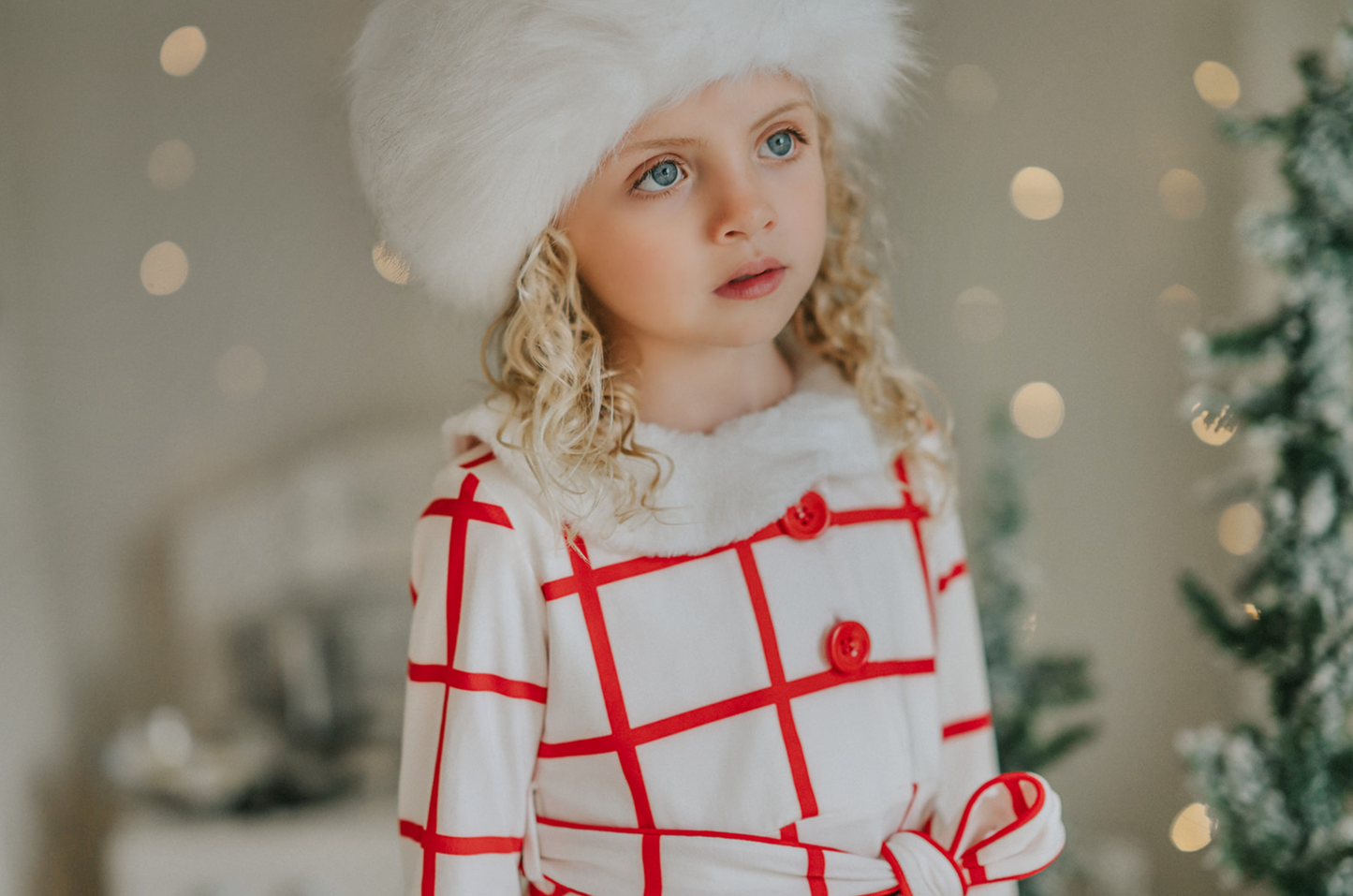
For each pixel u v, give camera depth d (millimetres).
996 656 1445
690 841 639
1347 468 1103
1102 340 1854
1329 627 1102
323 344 2125
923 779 718
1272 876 1113
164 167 2105
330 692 2006
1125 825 1870
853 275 775
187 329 2135
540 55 564
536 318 632
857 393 761
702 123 585
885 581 723
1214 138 1755
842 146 766
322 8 2070
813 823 654
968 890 736
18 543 1947
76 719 2121
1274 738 1134
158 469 2141
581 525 647
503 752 660
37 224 2104
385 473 2092
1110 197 1830
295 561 2102
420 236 639
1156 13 1774
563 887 674
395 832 1700
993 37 1857
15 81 2076
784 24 576
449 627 665
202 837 1685
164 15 2082
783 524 684
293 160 2100
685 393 684
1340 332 1096
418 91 608
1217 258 1772
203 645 2111
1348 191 1054
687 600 658
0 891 1737
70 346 2123
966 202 1895
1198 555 1820
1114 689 1870
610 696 650
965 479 1916
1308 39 1617
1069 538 1882
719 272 607
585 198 613
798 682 664
